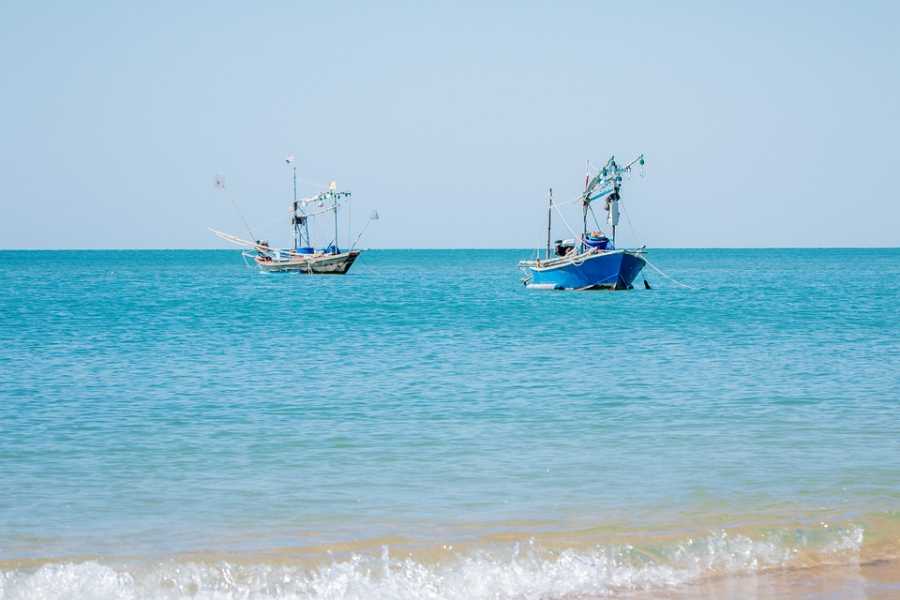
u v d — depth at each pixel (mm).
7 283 173500
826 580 20281
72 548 21422
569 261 121750
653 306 103625
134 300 117562
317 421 34906
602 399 39562
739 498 24953
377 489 25859
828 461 28672
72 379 45312
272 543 21750
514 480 26672
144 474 27375
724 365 50656
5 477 27031
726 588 19859
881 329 73062
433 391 41719
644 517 23516
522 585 20000
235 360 53375
